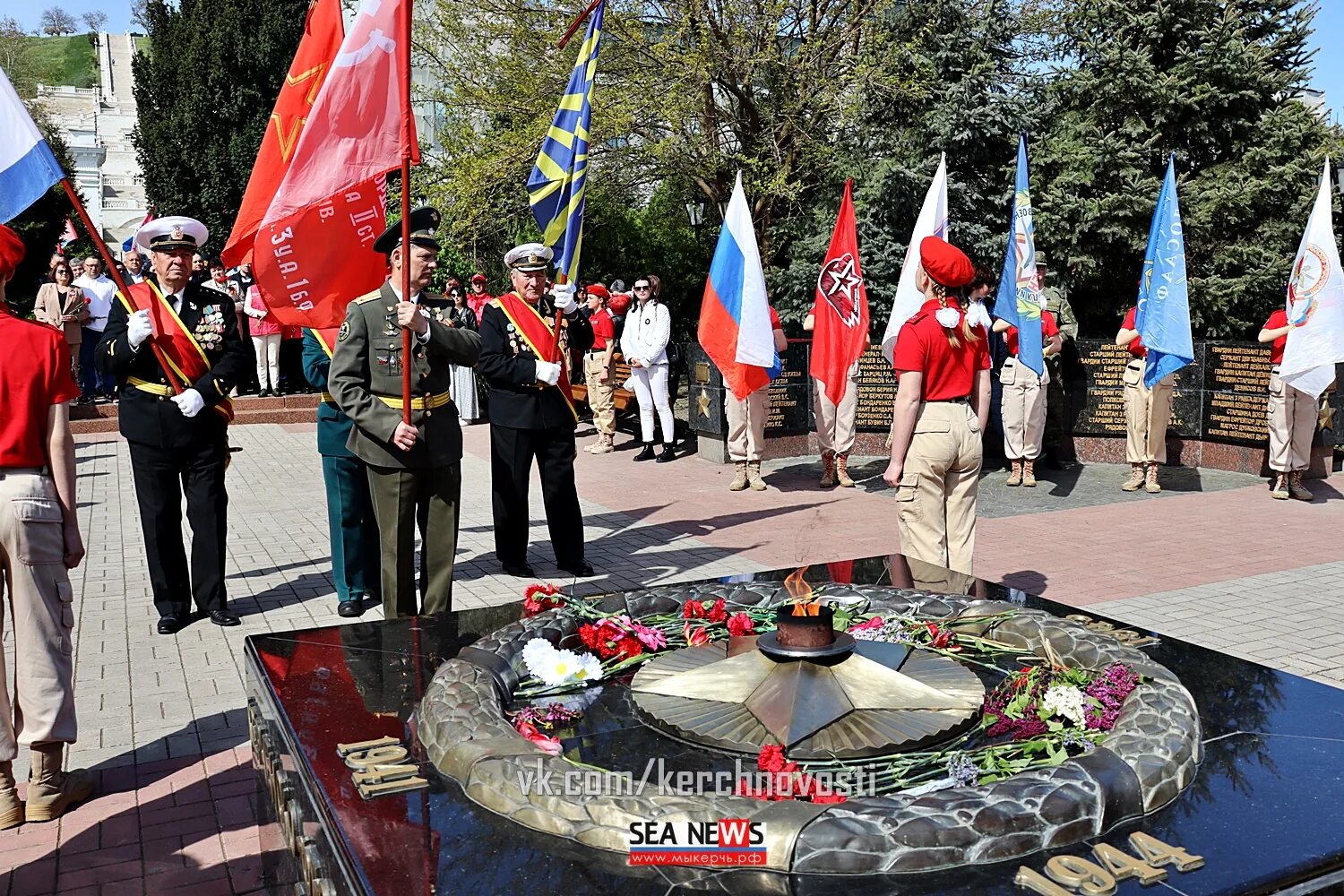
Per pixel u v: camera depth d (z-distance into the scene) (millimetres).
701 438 13180
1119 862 2117
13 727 4059
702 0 16531
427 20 18703
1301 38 16219
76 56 86562
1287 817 2322
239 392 17688
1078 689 2945
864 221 16234
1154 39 16000
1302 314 9422
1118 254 16344
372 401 5273
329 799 2500
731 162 18328
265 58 20234
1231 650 5777
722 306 9109
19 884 3635
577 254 7129
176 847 3883
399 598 5457
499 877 2148
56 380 4109
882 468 12336
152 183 20812
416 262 5363
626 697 3230
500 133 17938
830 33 17734
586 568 7594
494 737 2676
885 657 3279
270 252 5824
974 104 15812
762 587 4230
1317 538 8539
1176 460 12273
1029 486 11094
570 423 7449
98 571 7895
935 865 2143
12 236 4078
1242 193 15492
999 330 10883
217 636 6289
